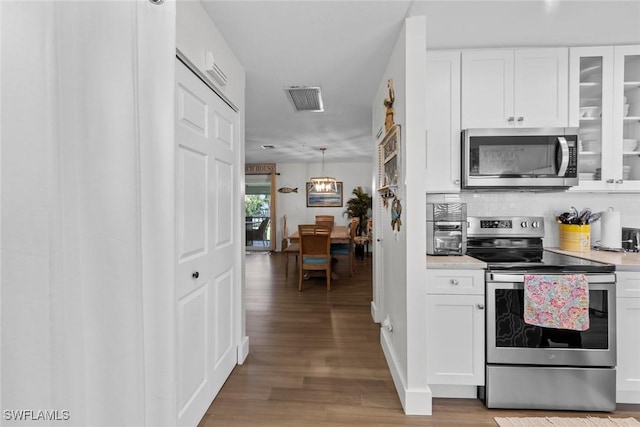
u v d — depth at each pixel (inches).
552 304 63.7
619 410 65.6
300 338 103.6
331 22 67.1
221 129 72.7
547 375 65.8
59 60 28.6
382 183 99.2
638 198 88.5
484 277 67.9
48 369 27.9
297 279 190.9
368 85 104.2
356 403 68.5
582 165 82.2
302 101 121.3
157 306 32.9
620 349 65.6
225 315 75.5
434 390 71.6
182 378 54.1
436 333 68.7
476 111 79.9
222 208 73.2
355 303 142.3
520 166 77.2
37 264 27.2
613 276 64.2
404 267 67.9
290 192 311.1
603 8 63.8
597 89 80.8
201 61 60.1
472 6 62.8
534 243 88.7
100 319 31.0
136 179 31.7
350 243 197.6
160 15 32.5
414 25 64.9
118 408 31.4
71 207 29.5
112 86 31.0
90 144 30.5
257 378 78.1
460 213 78.4
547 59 78.8
